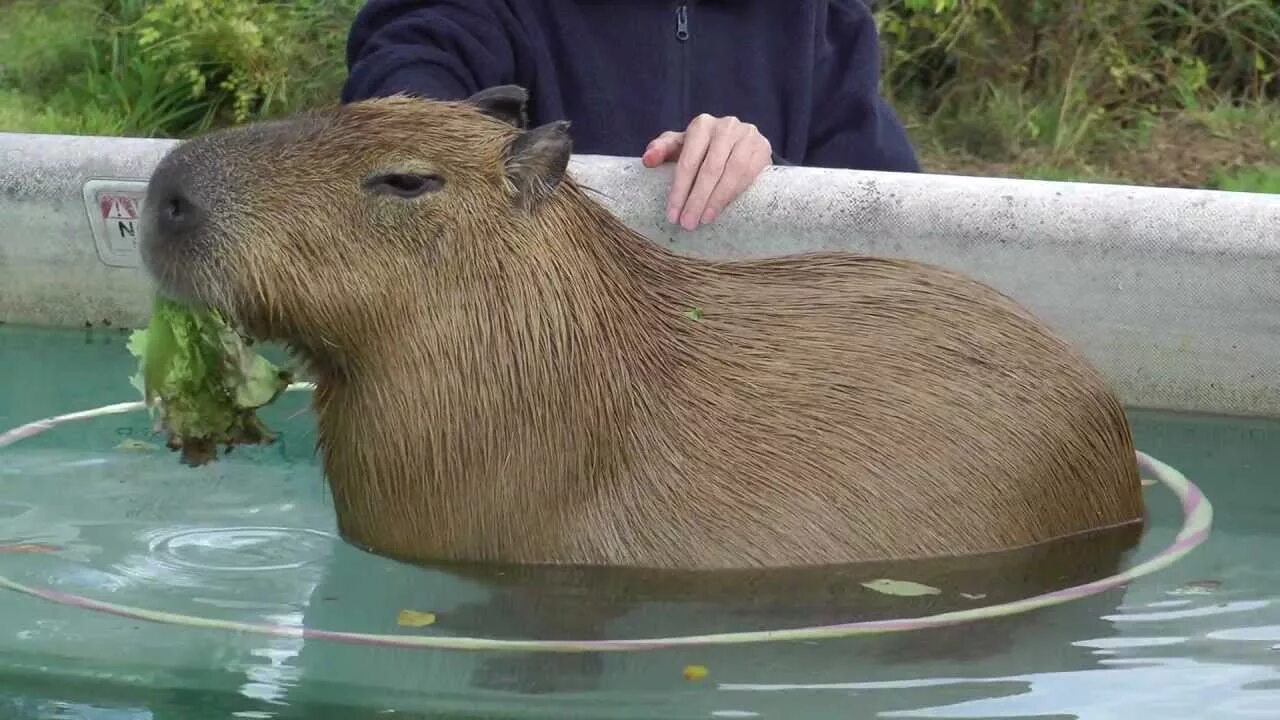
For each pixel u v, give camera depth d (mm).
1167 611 2752
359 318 2920
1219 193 3811
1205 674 2463
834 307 3205
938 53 8023
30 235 4273
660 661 2490
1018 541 3090
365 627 2609
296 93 7516
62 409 3713
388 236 2906
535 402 2951
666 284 3143
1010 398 3146
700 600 2785
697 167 3701
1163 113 7660
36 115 7203
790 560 2951
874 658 2514
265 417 3855
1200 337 3805
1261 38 7941
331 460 3072
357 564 2941
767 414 3037
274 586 2801
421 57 4328
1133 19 7785
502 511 2963
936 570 2943
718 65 4688
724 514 2965
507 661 2479
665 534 2955
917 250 3811
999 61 7824
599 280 3020
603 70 4609
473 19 4504
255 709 2271
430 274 2930
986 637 2617
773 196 3777
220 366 3193
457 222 2932
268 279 2863
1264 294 3746
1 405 3732
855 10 4949
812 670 2453
